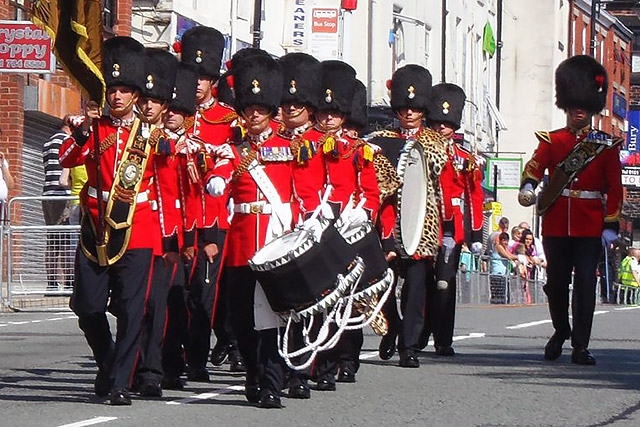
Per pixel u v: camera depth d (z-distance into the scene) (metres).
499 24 63.56
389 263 16.52
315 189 13.87
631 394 14.55
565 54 78.12
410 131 17.56
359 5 48.72
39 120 32.06
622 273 50.25
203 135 15.82
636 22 100.94
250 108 13.53
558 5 75.12
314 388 14.66
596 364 17.36
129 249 13.19
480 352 18.75
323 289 12.73
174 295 14.51
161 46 36.22
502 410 13.31
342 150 13.98
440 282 17.70
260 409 13.16
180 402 13.57
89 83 12.88
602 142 17.48
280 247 12.96
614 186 17.45
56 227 25.66
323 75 14.42
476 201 18.25
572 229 17.50
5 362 16.88
